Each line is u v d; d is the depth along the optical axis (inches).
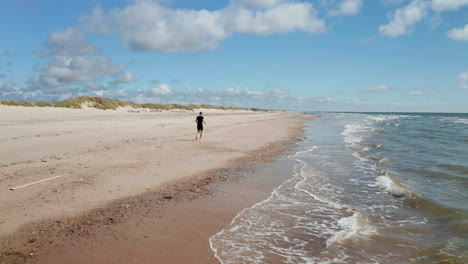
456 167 410.9
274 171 394.0
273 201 270.4
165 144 576.4
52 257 157.8
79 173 328.2
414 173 382.0
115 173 337.7
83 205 236.7
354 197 289.1
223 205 253.8
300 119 2151.8
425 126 1347.2
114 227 198.5
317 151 573.0
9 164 351.9
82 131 684.1
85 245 172.1
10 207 223.5
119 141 573.9
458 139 770.2
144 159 423.2
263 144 660.1
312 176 369.7
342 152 561.6
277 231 205.9
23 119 954.1
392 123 1641.2
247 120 1670.8
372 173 387.2
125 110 2082.9
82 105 1802.4
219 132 869.8
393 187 318.0
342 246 183.9
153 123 1053.2
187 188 300.2
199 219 220.2
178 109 2950.3
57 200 243.3
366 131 1056.8
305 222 223.5
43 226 195.6
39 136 565.9
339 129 1161.4
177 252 168.6
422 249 180.9
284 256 171.2
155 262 156.6
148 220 213.2
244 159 471.5
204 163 423.5
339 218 233.1
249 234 198.8
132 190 283.1
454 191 299.1
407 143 693.3
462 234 201.2
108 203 245.4
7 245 169.0
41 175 311.9
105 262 154.7
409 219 231.6
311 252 177.3
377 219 231.9
